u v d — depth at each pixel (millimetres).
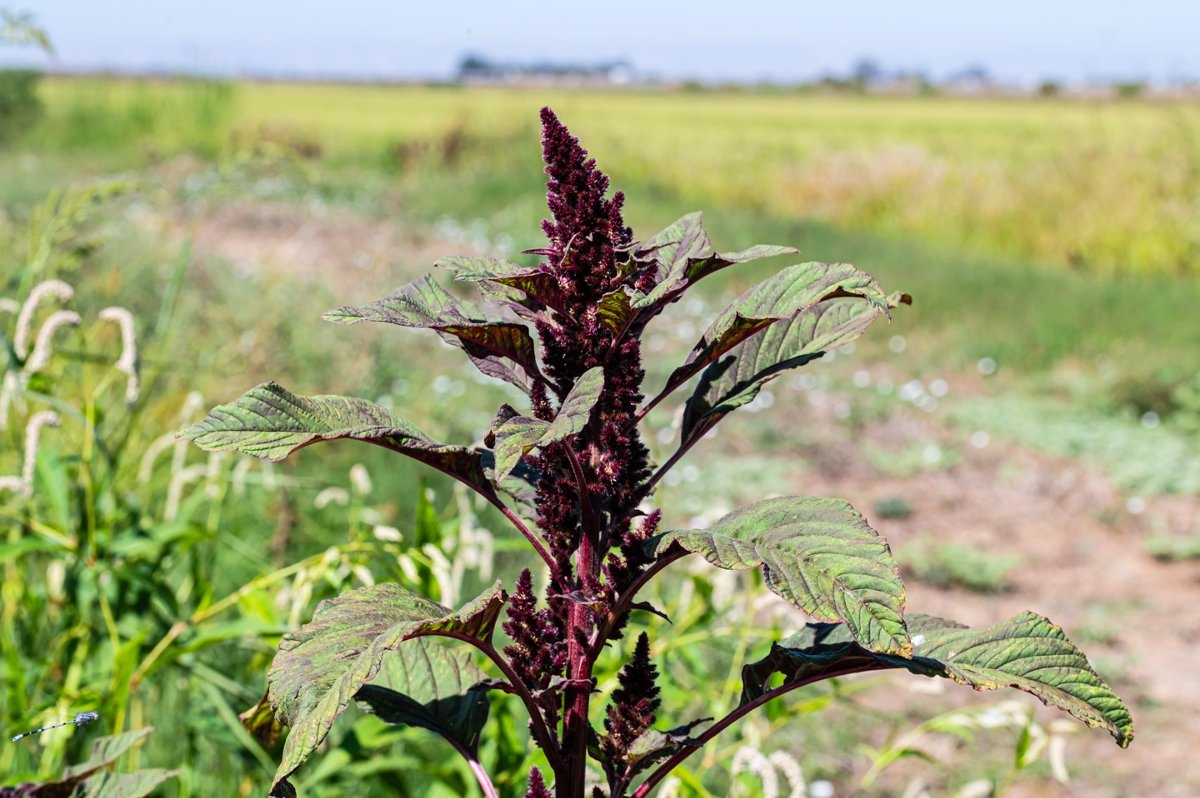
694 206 21062
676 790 2670
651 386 9828
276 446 1545
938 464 8828
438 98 81250
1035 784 4742
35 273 3746
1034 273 15180
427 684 1950
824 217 21062
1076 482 8453
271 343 6945
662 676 3066
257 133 28656
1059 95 114438
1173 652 6094
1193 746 5137
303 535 4473
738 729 3844
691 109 75312
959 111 75500
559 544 1725
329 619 1562
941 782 4656
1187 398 9766
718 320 1698
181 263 4363
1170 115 20781
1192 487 8312
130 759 3201
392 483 6090
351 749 2801
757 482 8273
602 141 28297
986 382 11055
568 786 1718
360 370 7562
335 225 16328
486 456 1837
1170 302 13539
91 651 3299
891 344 12125
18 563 3285
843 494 8227
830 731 4945
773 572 1422
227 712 2955
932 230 19172
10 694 2900
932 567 7023
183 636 2977
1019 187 18938
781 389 10516
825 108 81375
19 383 3016
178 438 1545
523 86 139750
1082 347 11820
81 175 20062
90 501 3086
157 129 29203
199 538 3195
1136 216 16734
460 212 19578
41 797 2006
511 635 1729
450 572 3092
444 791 2967
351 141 32719
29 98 29250
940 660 1684
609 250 1635
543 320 1686
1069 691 1584
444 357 9766
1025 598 6738
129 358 2969
